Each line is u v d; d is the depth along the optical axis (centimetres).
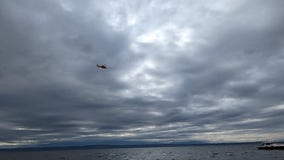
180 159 17200
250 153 19500
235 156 17400
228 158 16138
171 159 17538
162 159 17825
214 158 16888
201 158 17500
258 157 15362
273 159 13700
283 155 15825
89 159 19925
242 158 15362
